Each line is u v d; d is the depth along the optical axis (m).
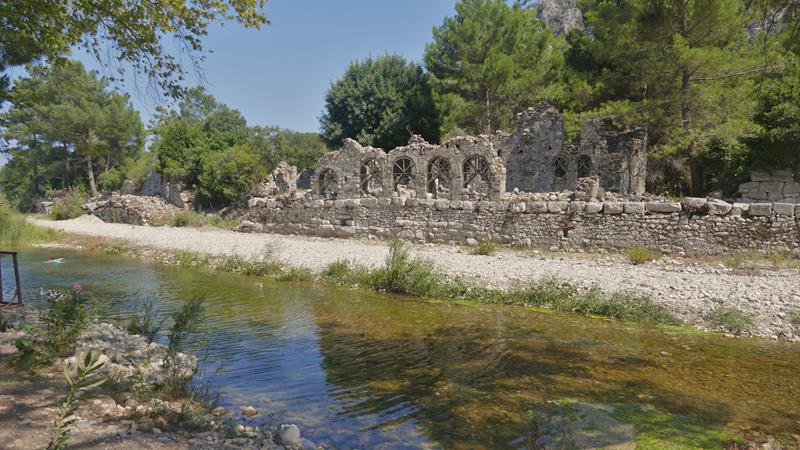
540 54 38.47
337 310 11.41
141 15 9.30
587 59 34.31
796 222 14.02
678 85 24.38
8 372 5.78
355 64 46.50
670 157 27.39
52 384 5.54
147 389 5.87
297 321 10.44
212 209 39.22
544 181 29.47
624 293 11.65
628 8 24.08
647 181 28.50
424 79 43.41
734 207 14.78
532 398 6.48
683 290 11.72
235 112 60.84
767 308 10.41
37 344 6.55
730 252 14.80
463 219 19.56
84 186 56.53
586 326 10.10
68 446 4.08
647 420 5.80
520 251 17.52
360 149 25.92
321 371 7.48
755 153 23.58
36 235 27.91
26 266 18.78
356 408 6.15
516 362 7.95
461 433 5.46
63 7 8.77
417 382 7.05
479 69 35.69
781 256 14.05
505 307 11.67
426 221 20.58
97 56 9.83
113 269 17.91
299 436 5.18
